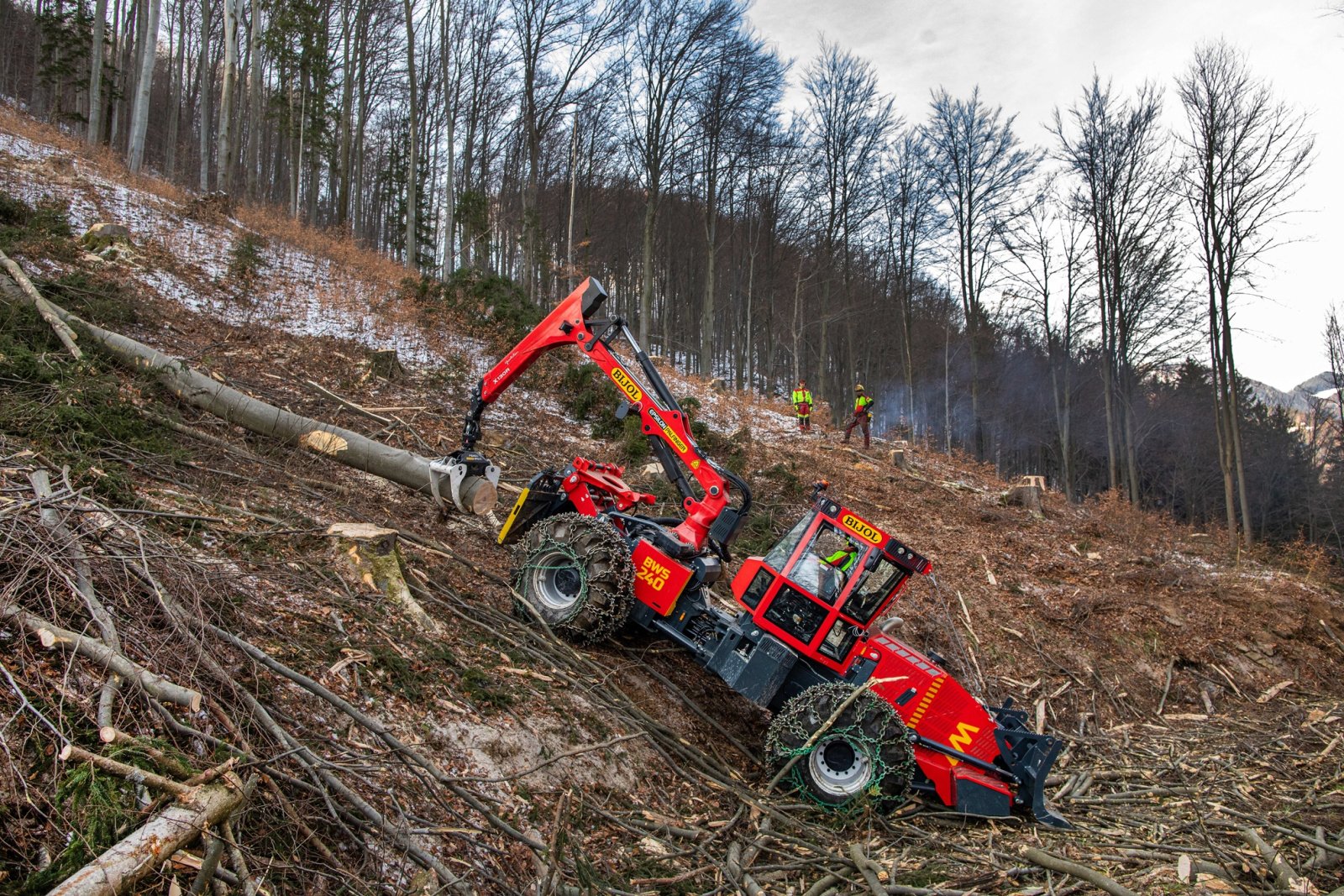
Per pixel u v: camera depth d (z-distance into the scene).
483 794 4.39
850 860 5.30
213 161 40.91
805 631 6.85
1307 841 6.43
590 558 6.83
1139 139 27.16
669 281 42.12
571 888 4.12
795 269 41.44
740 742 6.85
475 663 5.57
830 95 33.34
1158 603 12.66
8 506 4.10
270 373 10.66
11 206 11.88
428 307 15.58
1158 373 41.94
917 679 6.62
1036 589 12.55
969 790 6.38
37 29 36.16
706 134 30.89
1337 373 31.75
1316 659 12.53
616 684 6.48
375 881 3.48
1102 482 45.91
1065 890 5.25
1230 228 23.00
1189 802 7.61
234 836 3.17
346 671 4.64
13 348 7.07
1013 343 44.72
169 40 39.84
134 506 5.48
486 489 7.34
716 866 4.94
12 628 3.47
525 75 27.86
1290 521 39.69
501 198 36.50
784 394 48.09
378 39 32.22
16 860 2.73
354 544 5.83
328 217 40.19
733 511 7.48
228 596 4.66
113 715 3.33
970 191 32.19
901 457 18.72
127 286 11.34
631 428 12.69
